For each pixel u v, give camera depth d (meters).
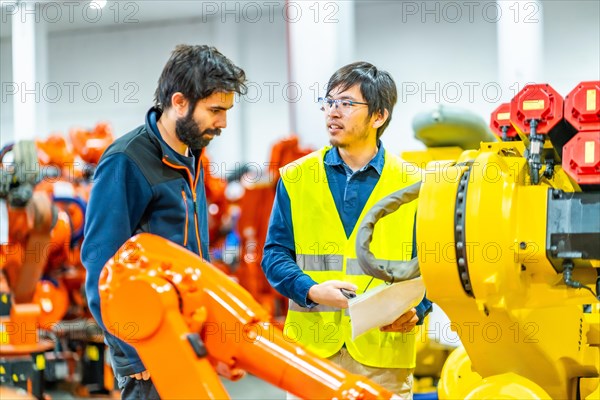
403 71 10.48
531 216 2.05
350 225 2.86
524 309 2.18
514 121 2.16
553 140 2.18
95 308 2.47
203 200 2.82
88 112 12.30
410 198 2.29
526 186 2.09
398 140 10.52
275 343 2.08
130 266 2.10
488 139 4.45
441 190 2.08
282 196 2.92
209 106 2.54
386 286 2.29
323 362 2.05
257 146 11.91
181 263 2.13
